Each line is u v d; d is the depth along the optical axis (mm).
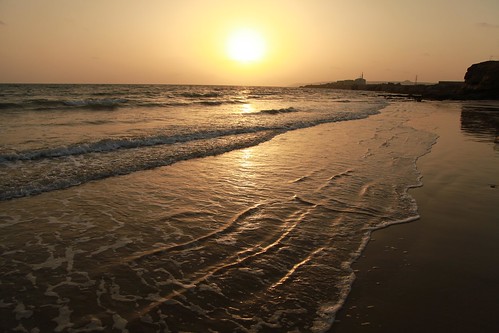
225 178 7488
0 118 15328
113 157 8719
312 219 5305
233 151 10422
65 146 9062
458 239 4703
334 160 9438
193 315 3014
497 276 3785
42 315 2959
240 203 5949
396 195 6527
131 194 6250
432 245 4508
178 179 7309
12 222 4887
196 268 3807
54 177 6855
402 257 4168
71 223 4922
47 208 5453
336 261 4047
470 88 56750
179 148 10172
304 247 4383
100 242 4371
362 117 22500
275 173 7996
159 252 4141
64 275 3598
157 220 5113
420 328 2908
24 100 23906
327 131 15203
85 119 15922
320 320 2994
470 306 3234
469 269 3920
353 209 5766
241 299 3268
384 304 3244
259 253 4191
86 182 6828
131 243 4363
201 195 6324
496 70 54156
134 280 3539
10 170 7191
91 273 3648
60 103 22141
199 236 4613
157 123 15227
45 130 12172
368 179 7602
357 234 4797
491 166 9047
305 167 8609
